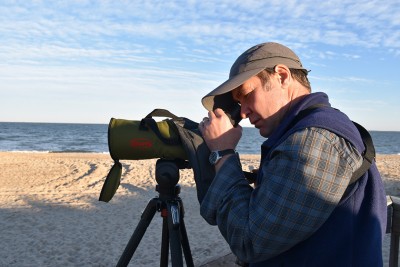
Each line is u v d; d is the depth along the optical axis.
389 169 13.17
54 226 6.80
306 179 1.36
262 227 1.42
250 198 1.52
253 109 1.66
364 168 1.45
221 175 1.63
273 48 1.65
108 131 2.00
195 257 5.49
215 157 1.69
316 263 1.45
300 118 1.53
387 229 2.48
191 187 9.91
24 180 10.95
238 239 1.50
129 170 12.02
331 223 1.44
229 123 1.75
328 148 1.38
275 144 1.54
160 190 2.15
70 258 5.51
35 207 8.02
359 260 1.46
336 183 1.37
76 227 6.79
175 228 2.10
